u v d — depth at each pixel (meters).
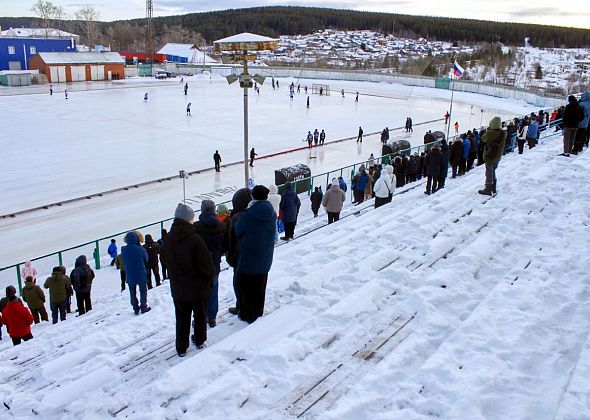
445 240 7.88
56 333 8.51
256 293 6.10
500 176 13.19
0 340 10.41
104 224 21.62
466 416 3.70
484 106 60.69
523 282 6.06
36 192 25.66
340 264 7.38
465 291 6.18
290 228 13.32
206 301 5.70
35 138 38.34
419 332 5.24
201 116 50.41
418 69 111.94
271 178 29.28
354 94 72.50
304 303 6.20
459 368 4.34
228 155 34.28
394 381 4.40
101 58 85.75
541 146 17.67
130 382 5.08
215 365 4.91
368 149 37.44
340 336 5.27
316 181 25.34
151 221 22.08
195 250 5.30
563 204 9.78
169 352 5.76
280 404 4.22
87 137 39.09
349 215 15.07
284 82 87.00
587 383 3.84
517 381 4.16
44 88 71.88
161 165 31.34
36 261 16.69
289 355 4.85
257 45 18.94
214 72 98.00
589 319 5.14
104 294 14.16
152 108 55.06
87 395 4.82
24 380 5.81
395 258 7.46
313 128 45.16
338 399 4.27
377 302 5.99
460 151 16.42
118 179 28.16
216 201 24.67
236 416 4.11
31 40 88.88
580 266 6.56
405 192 15.44
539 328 4.99
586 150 15.16
